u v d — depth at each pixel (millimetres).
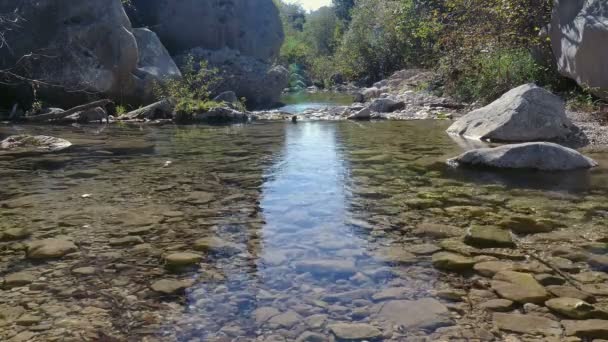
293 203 4367
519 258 3033
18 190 4898
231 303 2459
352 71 35906
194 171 5879
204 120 13391
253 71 22250
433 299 2488
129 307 2422
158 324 2260
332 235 3494
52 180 5379
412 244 3303
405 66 30953
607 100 10141
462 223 3752
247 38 24406
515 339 2109
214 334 2172
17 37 14430
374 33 33969
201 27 22641
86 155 7160
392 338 2127
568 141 7883
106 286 2656
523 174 5551
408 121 12438
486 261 2988
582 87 10695
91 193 4758
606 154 6688
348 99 24656
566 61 11031
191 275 2801
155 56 16922
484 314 2328
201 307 2420
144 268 2900
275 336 2150
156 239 3406
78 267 2914
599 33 9719
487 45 14992
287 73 23609
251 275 2801
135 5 22172
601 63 9812
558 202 4328
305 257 3072
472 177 5406
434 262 2977
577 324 2230
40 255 3100
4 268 2902
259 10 25062
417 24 22109
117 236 3465
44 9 14523
